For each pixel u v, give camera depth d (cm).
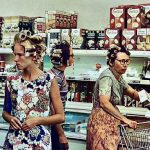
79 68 529
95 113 370
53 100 288
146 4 463
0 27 544
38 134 279
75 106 475
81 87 493
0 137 509
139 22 448
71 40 489
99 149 363
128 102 456
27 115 279
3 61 551
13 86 283
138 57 483
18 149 278
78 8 553
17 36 279
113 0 527
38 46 283
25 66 279
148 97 386
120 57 367
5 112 290
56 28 505
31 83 281
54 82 287
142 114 431
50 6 577
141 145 330
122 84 381
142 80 445
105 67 488
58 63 356
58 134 350
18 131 279
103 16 535
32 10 594
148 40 438
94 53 473
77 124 471
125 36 450
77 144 460
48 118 282
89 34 480
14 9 612
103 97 358
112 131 357
